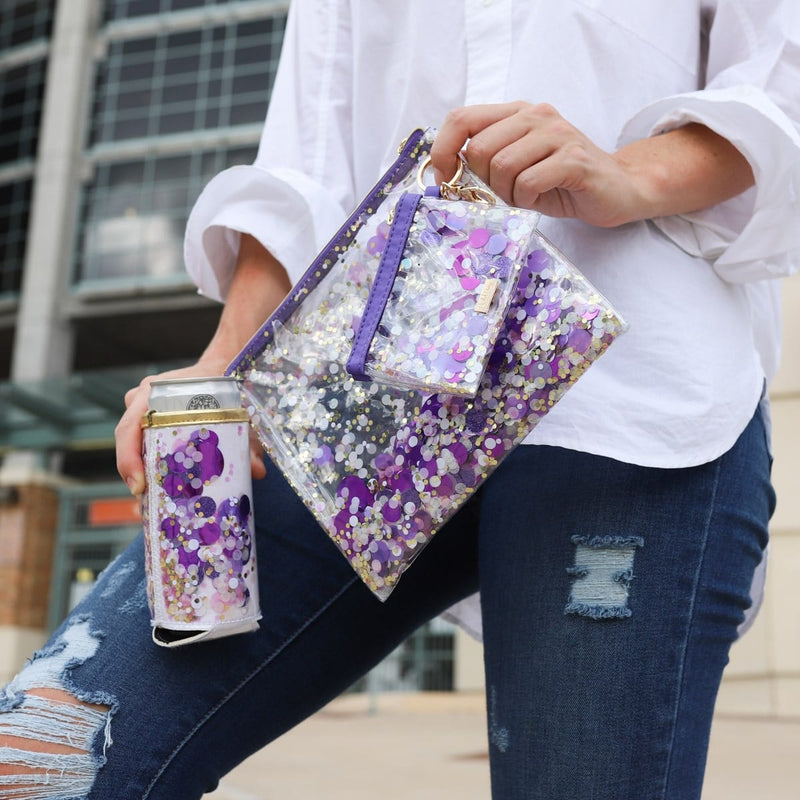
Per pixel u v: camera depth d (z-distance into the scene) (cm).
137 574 95
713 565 83
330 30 113
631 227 89
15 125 1641
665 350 85
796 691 571
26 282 1545
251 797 267
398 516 85
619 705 79
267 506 98
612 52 94
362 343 81
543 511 85
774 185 84
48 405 1274
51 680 90
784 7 92
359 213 90
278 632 96
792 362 588
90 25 1584
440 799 263
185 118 1513
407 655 953
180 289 1499
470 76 97
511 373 81
